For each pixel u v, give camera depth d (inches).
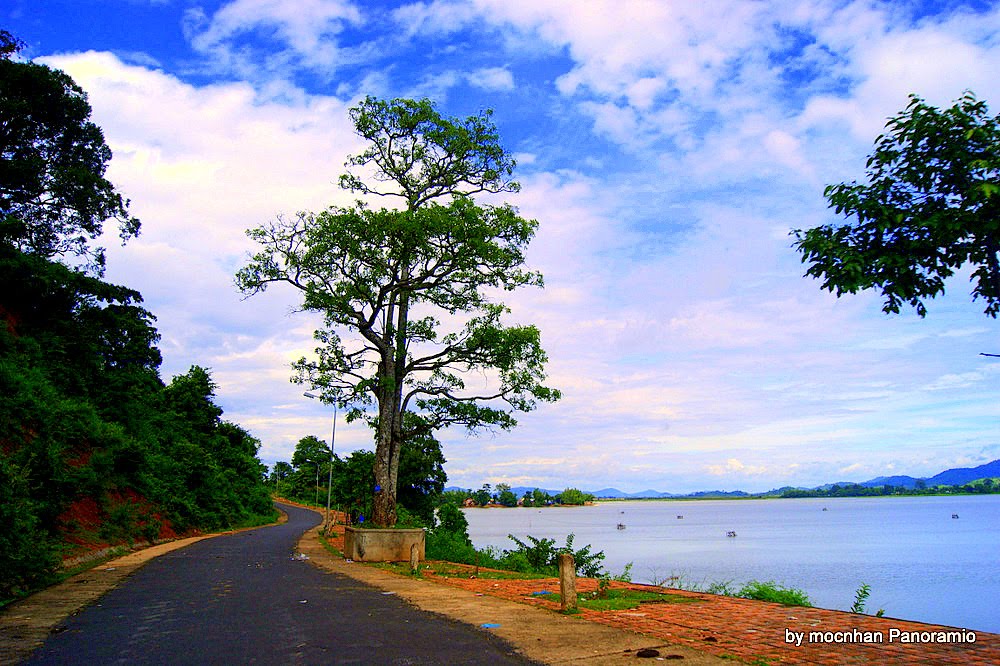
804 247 236.2
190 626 354.0
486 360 826.2
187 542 1295.5
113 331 1523.1
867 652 271.0
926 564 1717.5
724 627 327.9
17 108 1408.7
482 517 7504.9
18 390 925.8
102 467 1113.4
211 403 2928.2
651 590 495.2
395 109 893.2
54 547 575.2
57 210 1540.4
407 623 351.9
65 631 345.4
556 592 477.4
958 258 229.0
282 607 418.0
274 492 5349.4
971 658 258.4
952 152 214.4
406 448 1988.2
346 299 792.9
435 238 816.9
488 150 937.5
